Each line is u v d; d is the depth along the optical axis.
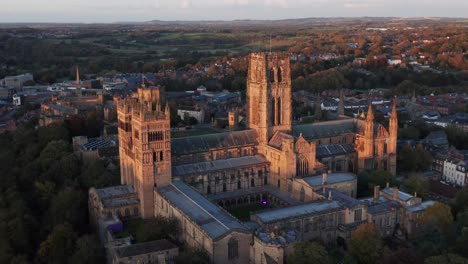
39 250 191.38
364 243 181.62
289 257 172.75
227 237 179.00
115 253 178.12
